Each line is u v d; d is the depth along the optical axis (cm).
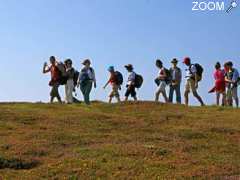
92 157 2067
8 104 3428
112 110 3259
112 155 2084
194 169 1898
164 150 2145
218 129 2642
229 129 2642
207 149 2245
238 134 2577
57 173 1905
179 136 2512
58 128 2636
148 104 3353
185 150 2209
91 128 2661
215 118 2958
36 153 2173
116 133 2575
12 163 2028
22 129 2612
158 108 3259
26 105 3372
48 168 1959
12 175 1906
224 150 2228
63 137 2433
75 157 2073
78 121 2814
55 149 2236
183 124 2814
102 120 2852
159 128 2688
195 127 2711
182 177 1809
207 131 2616
